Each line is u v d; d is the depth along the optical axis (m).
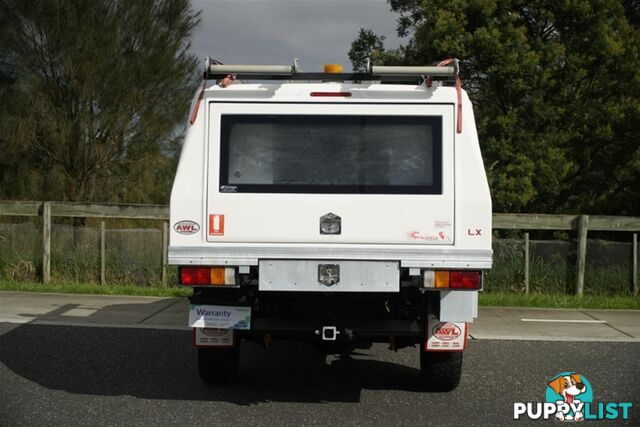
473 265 5.56
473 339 8.80
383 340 6.37
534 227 12.97
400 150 5.70
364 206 5.63
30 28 15.95
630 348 8.31
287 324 5.84
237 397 6.15
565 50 17.98
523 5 18.14
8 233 13.68
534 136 17.97
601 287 12.97
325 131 5.74
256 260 5.59
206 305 5.71
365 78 6.12
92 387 6.36
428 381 6.29
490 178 17.27
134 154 17.34
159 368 7.08
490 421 5.59
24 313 9.90
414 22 20.89
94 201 17.06
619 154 19.19
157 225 16.08
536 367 7.35
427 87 5.72
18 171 16.66
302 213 5.65
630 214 18.52
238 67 5.75
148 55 16.78
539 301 11.77
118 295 11.92
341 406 5.95
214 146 5.73
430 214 5.62
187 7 17.36
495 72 17.50
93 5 16.09
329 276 5.56
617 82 18.77
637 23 20.72
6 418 5.45
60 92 16.58
